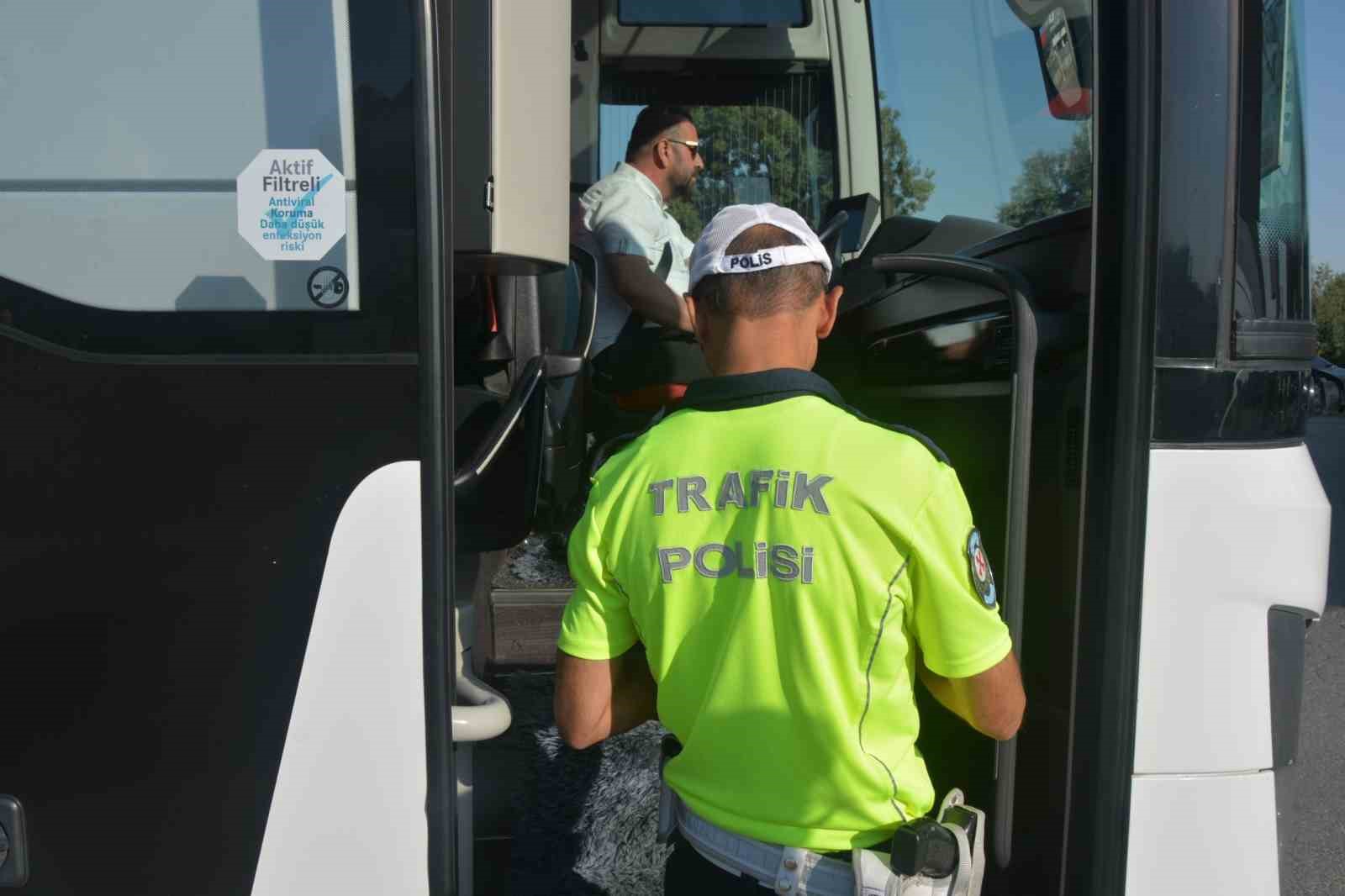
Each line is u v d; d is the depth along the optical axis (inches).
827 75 137.6
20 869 55.2
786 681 53.1
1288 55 64.3
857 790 53.4
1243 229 60.2
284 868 54.5
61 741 54.9
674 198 135.9
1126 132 59.2
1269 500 59.9
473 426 77.9
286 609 53.8
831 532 51.9
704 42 136.8
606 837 81.3
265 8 52.6
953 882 53.1
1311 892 135.9
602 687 57.6
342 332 53.1
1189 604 59.2
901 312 91.7
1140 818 59.6
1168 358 59.0
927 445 53.7
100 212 53.1
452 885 54.4
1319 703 199.2
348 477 53.4
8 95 53.1
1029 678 70.7
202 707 54.3
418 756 54.0
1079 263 64.8
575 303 101.3
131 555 54.1
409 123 52.3
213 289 53.2
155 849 54.9
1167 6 58.9
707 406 55.5
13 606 54.6
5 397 54.0
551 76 62.6
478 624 83.6
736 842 55.9
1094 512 60.6
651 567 54.8
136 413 53.7
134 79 52.9
